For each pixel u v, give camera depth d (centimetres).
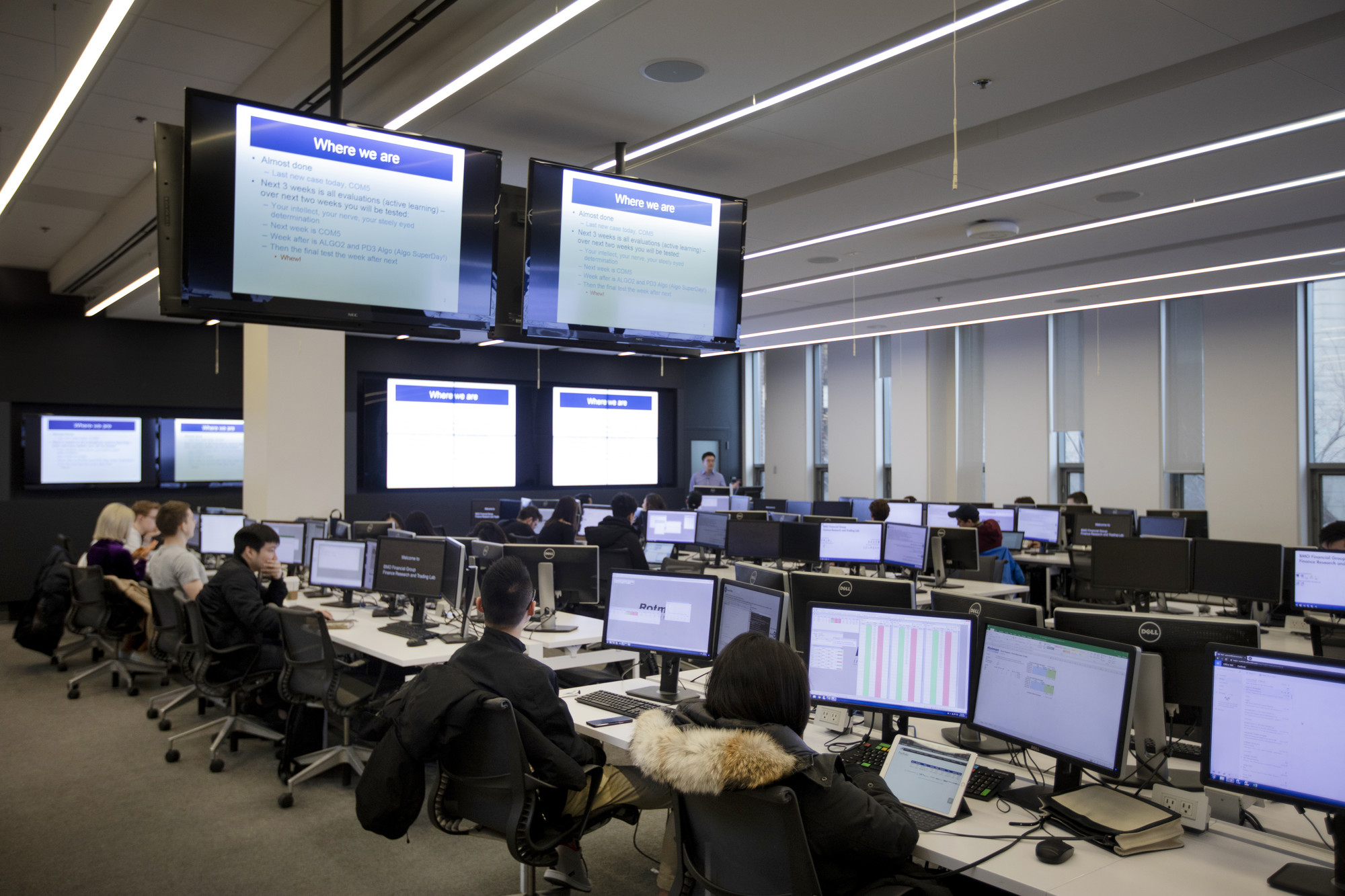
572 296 416
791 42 379
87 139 548
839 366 1351
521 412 1250
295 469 818
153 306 924
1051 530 834
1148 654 236
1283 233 668
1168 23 358
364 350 1105
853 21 360
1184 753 252
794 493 1430
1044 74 406
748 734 181
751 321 1116
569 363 1275
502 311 412
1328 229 656
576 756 254
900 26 366
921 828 211
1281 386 873
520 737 241
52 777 431
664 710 203
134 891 309
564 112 461
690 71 409
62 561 657
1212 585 514
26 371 945
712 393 1486
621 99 444
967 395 1188
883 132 481
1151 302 983
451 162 378
